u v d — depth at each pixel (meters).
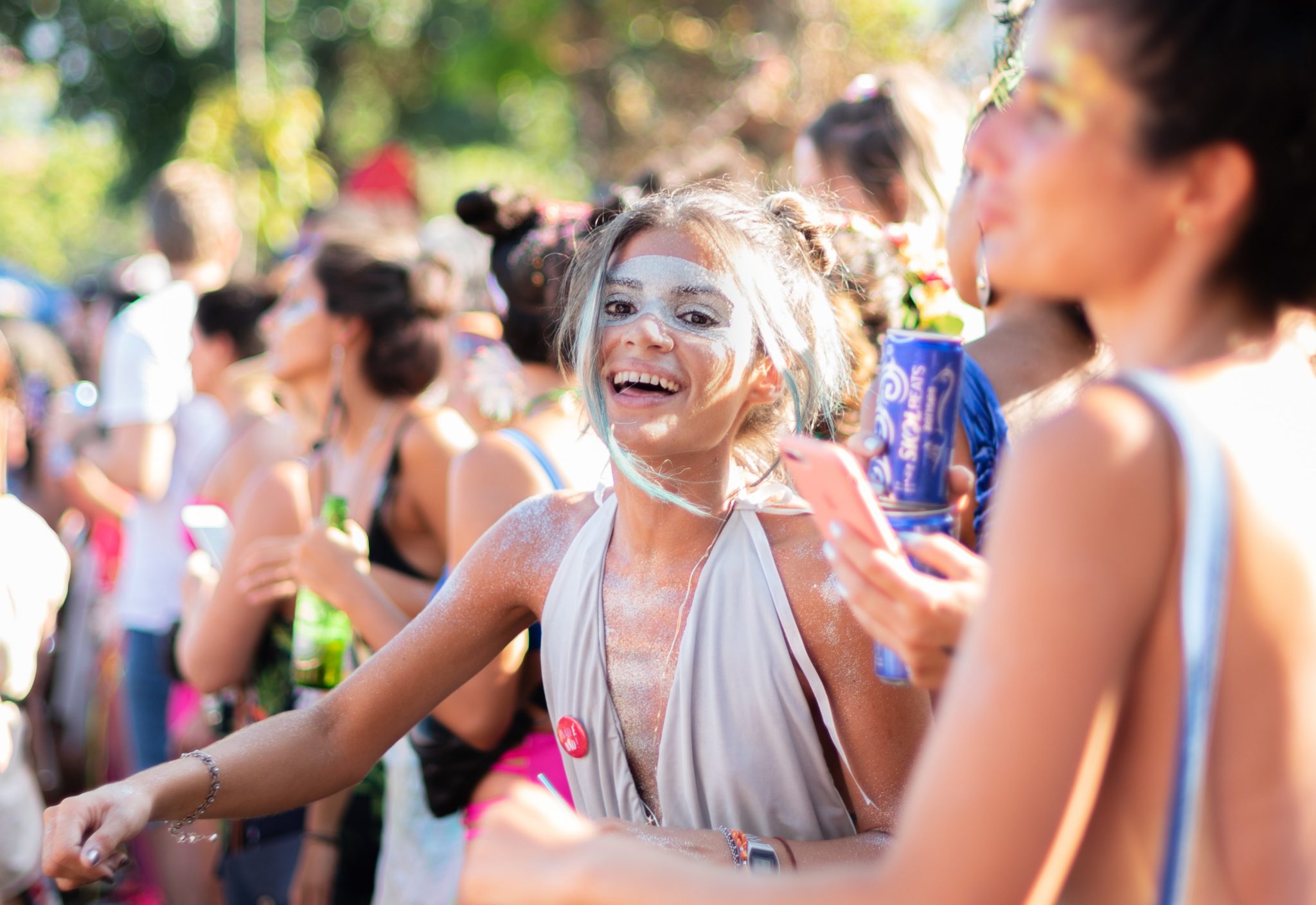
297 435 3.98
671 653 1.64
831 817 1.61
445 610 1.80
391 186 9.13
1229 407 0.97
